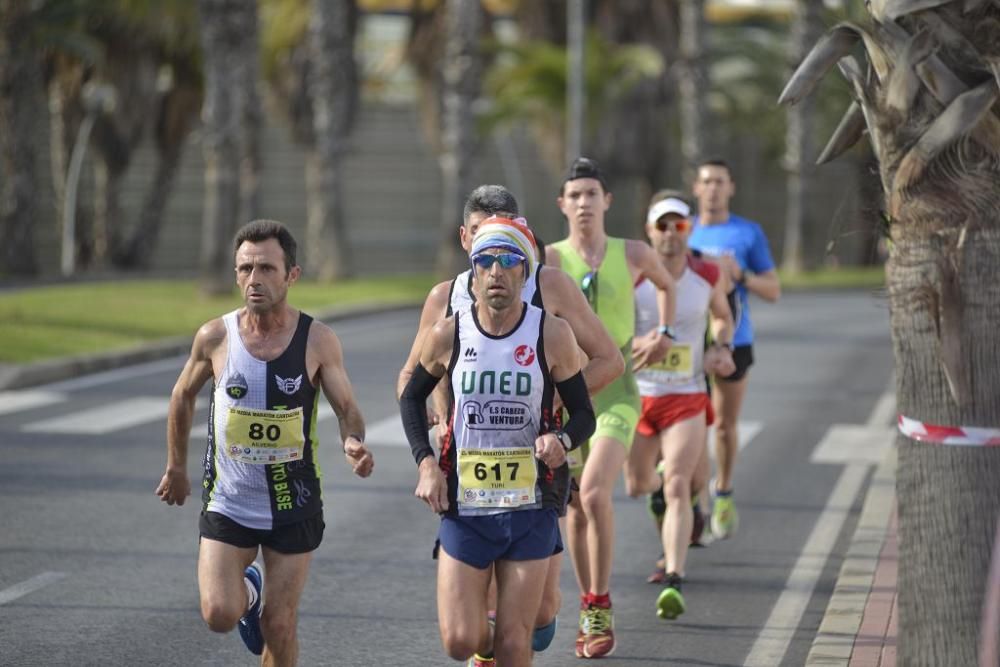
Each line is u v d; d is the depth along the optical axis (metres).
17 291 100.75
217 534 21.11
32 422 51.34
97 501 38.34
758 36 177.00
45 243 150.88
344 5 127.62
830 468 45.09
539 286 22.95
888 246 19.56
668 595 27.56
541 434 20.22
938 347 18.78
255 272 20.89
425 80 150.50
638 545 34.91
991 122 18.44
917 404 19.09
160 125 145.88
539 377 20.09
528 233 20.14
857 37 19.28
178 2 130.88
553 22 152.38
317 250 125.25
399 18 188.12
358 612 28.59
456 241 124.12
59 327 76.06
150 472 42.31
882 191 19.56
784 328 92.50
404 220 173.38
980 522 18.81
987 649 18.55
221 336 21.33
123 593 29.52
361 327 89.00
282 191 167.12
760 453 47.69
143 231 147.88
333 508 38.59
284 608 21.12
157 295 98.94
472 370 20.11
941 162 18.59
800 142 150.62
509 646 19.84
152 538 34.31
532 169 177.00
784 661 25.77
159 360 71.06
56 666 24.70
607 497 25.84
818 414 56.41
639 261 27.86
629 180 162.75
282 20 143.88
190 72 143.75
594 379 23.22
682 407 29.48
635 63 144.00
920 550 19.17
